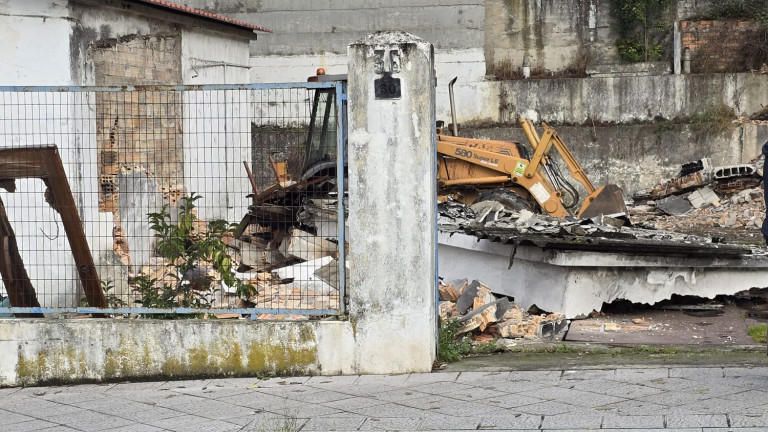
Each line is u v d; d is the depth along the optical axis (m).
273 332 8.66
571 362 8.82
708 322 11.02
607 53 28.17
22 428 7.39
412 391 7.91
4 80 11.61
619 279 11.34
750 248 11.88
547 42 28.27
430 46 8.43
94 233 11.95
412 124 8.39
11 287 9.45
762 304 12.05
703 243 11.73
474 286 11.03
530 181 18.44
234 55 17.80
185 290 9.26
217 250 9.27
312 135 13.47
